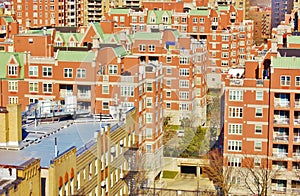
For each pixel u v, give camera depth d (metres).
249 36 166.88
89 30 124.06
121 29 141.88
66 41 123.62
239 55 160.88
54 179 41.31
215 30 149.88
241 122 76.69
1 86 90.25
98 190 47.62
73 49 99.56
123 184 48.62
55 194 41.38
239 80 76.06
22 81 89.88
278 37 101.44
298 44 97.25
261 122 76.38
